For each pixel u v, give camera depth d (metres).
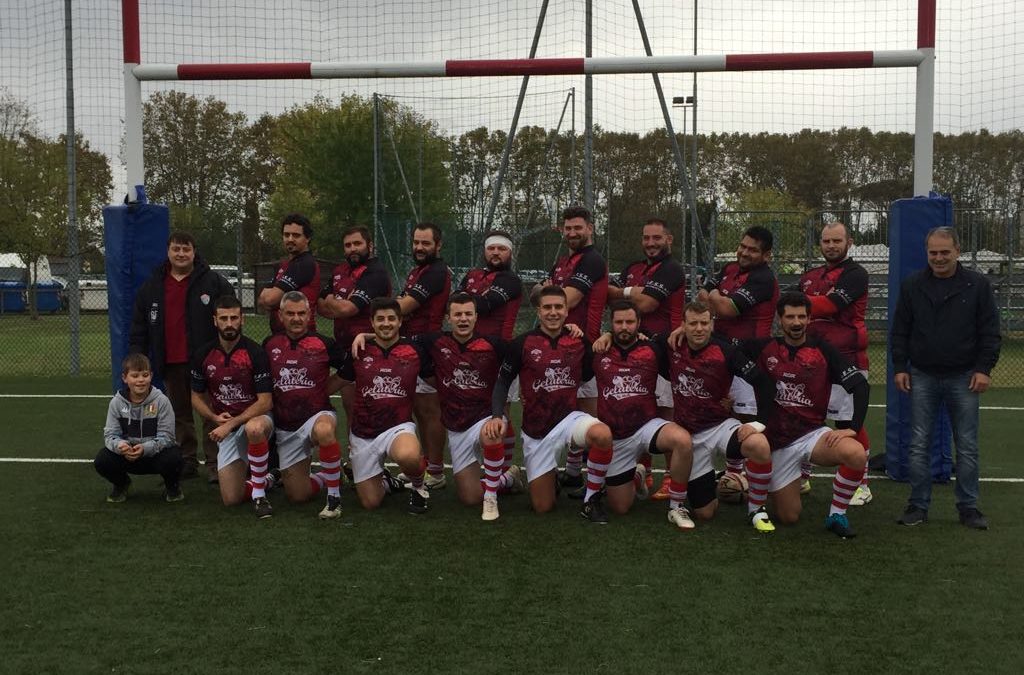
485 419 4.73
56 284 24.05
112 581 3.52
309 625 3.06
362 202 28.02
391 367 4.61
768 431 4.45
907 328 4.48
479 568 3.69
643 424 4.56
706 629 3.04
